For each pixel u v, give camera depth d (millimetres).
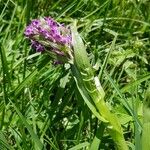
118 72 411
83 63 273
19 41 441
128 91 362
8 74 359
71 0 468
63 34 284
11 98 360
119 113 318
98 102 273
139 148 256
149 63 442
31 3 483
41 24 282
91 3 493
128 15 502
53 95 394
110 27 476
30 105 351
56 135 333
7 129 339
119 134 273
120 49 427
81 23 467
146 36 489
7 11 491
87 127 344
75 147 293
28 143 320
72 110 356
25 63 386
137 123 276
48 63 408
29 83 380
